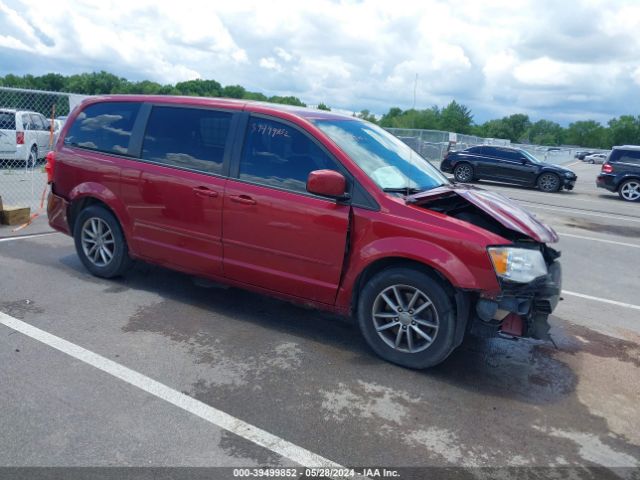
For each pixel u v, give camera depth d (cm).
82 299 486
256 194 424
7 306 458
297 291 423
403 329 389
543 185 1850
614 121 12862
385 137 492
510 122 13750
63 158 541
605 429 331
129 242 509
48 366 360
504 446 305
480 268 355
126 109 514
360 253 388
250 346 413
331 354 409
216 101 467
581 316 548
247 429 305
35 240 686
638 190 1681
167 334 424
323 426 312
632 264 796
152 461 272
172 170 470
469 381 381
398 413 332
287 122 428
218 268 459
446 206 406
